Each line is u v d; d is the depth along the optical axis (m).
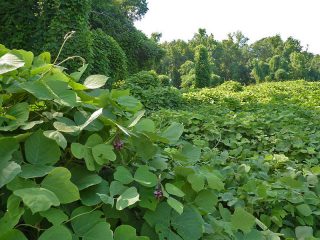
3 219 0.83
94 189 1.02
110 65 11.47
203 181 1.16
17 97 1.11
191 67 44.34
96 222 0.95
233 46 52.28
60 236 0.85
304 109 6.91
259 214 1.83
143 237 0.95
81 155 1.00
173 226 1.07
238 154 3.04
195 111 7.07
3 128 0.98
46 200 0.80
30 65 1.19
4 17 7.99
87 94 1.24
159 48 17.75
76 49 7.57
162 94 8.71
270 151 3.56
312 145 3.53
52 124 1.08
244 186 1.83
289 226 1.84
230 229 1.23
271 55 57.50
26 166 0.94
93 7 15.42
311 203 1.90
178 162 1.31
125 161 1.18
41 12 7.78
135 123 1.16
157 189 1.06
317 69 51.22
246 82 51.28
